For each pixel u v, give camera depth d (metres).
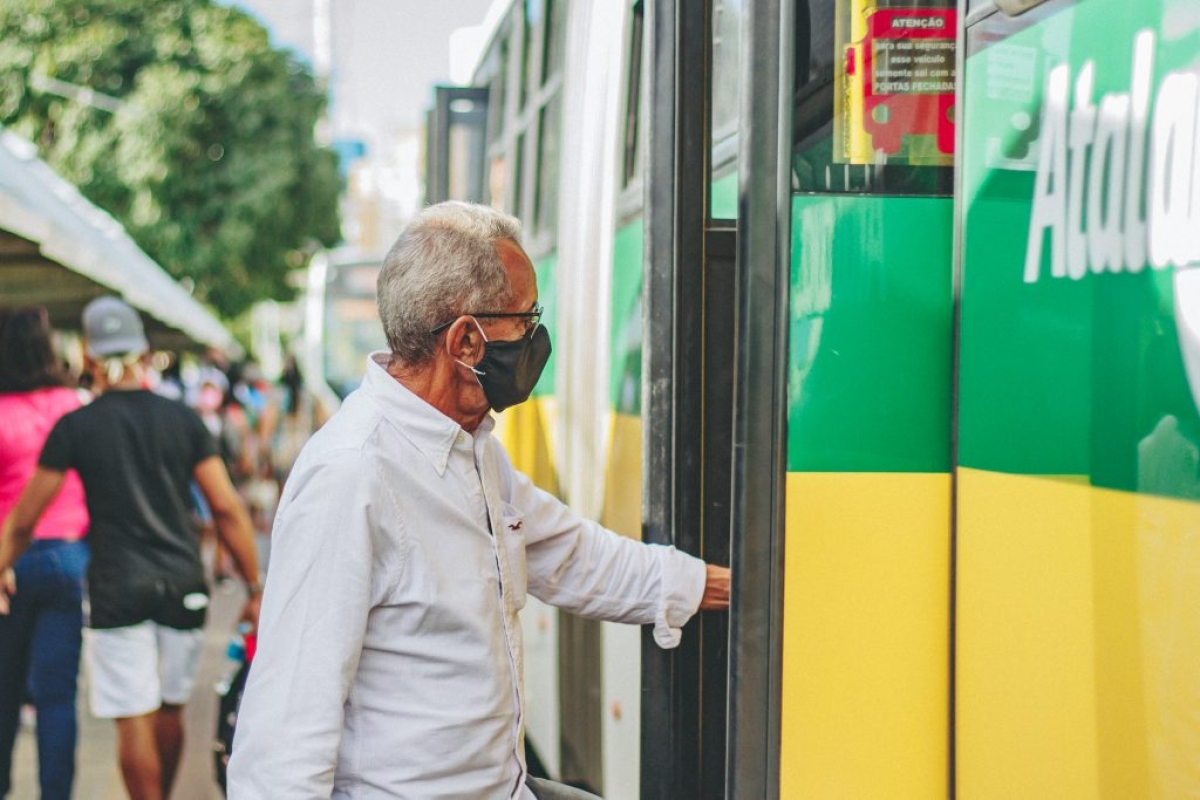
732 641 2.45
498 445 2.53
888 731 2.50
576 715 4.41
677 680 2.74
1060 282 2.10
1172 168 1.83
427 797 2.12
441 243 2.20
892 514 2.49
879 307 2.47
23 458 5.27
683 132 2.72
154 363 17.44
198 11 31.09
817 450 2.47
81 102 30.17
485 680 2.17
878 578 2.49
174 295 17.38
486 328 2.20
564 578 2.59
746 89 2.43
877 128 2.46
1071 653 2.07
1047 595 2.13
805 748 2.48
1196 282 1.78
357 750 2.11
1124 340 1.93
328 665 2.03
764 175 2.42
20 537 4.88
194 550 5.13
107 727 7.34
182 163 30.36
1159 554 1.86
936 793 2.50
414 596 2.11
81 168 29.84
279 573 2.08
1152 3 1.88
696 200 2.73
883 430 2.48
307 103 32.22
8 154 8.12
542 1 5.31
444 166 6.99
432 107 7.02
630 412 3.46
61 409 5.41
